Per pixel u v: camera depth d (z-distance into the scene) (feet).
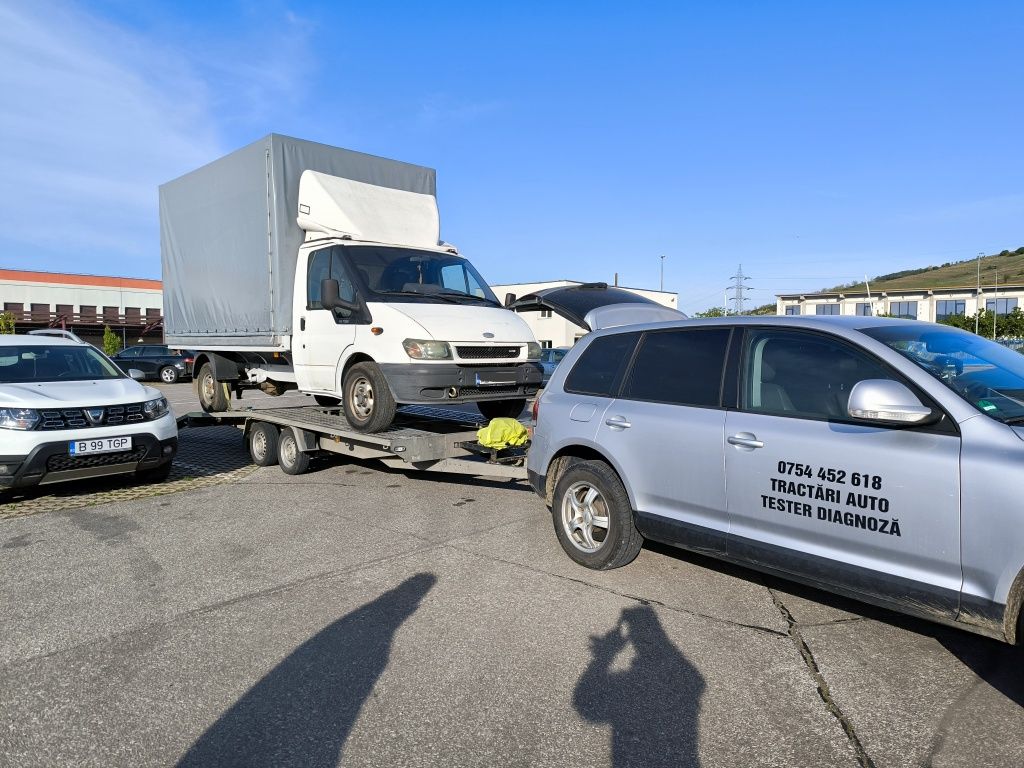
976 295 182.19
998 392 10.68
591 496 15.48
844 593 11.27
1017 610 9.30
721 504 12.86
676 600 13.92
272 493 23.79
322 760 8.88
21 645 12.20
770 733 9.39
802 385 12.20
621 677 10.90
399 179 29.78
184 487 24.90
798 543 11.78
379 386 22.44
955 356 11.54
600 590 14.47
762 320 13.38
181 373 81.25
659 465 13.92
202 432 39.27
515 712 9.95
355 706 10.12
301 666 11.33
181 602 14.07
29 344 25.84
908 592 10.32
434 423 26.25
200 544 17.94
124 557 16.94
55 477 21.62
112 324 159.74
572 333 153.28
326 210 25.46
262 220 26.96
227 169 28.96
